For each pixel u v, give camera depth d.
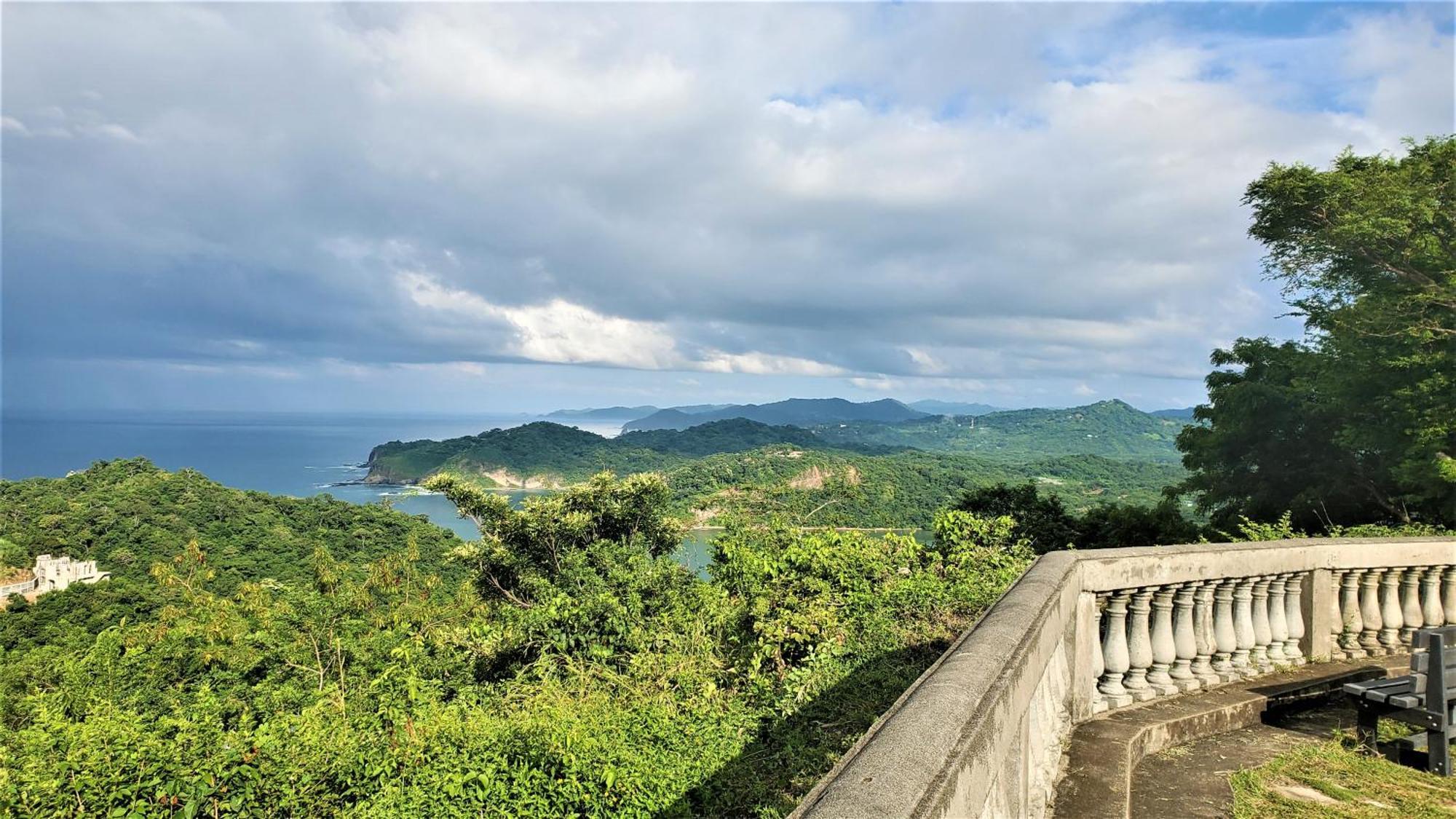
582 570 18.58
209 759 7.71
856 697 7.65
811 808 1.28
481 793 7.44
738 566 10.90
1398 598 5.98
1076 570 4.03
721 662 9.73
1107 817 3.12
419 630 22.73
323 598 22.11
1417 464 14.67
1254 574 5.01
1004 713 2.06
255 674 19.45
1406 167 17.08
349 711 10.51
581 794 7.31
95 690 15.53
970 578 8.83
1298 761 4.00
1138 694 4.50
